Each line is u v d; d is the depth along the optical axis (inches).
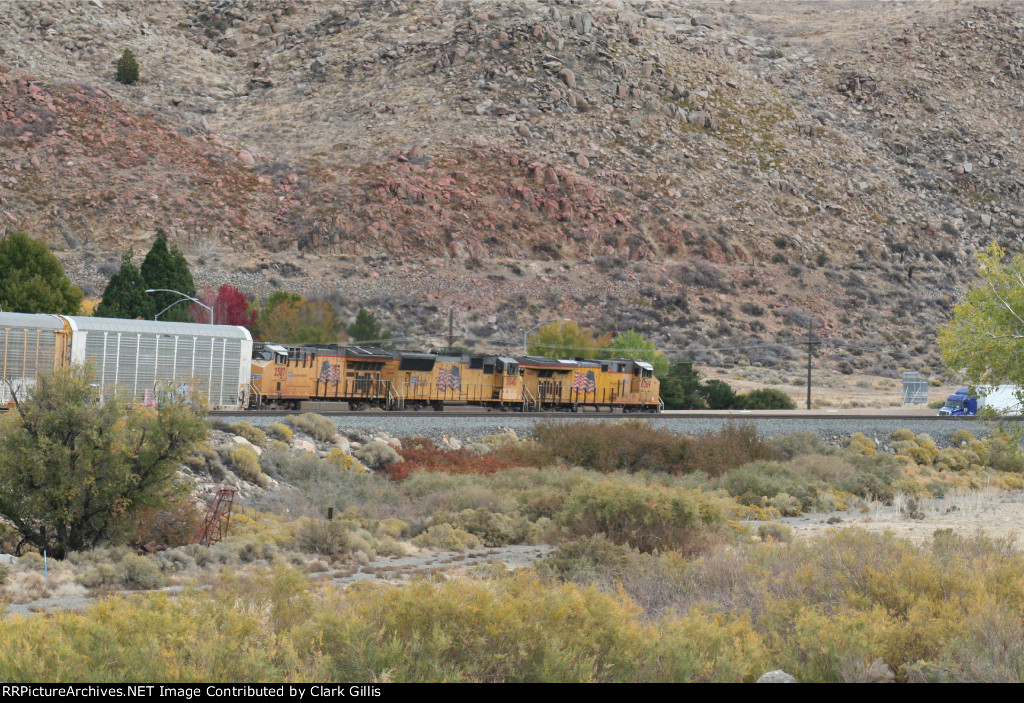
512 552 1185.4
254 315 3782.0
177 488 1113.4
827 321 5590.6
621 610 506.9
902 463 2235.5
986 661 477.1
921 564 638.5
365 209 5654.5
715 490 1736.0
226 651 409.4
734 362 4958.2
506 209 5940.0
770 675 477.1
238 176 5984.3
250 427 1624.0
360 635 435.5
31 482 1034.1
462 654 441.4
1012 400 3097.9
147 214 5334.6
